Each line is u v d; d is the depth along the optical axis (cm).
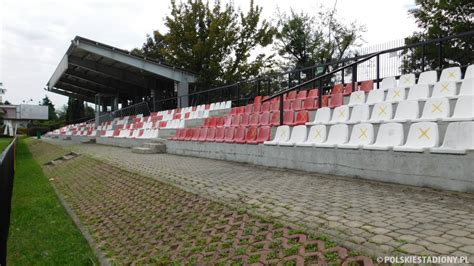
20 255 568
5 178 597
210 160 1168
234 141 1102
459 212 434
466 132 557
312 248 370
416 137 641
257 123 1218
